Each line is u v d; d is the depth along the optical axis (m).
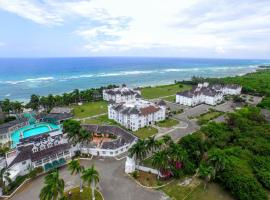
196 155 91.50
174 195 73.94
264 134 110.06
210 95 185.50
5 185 75.62
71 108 175.00
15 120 138.25
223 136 106.81
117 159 96.56
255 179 75.06
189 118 150.25
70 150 97.44
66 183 79.19
